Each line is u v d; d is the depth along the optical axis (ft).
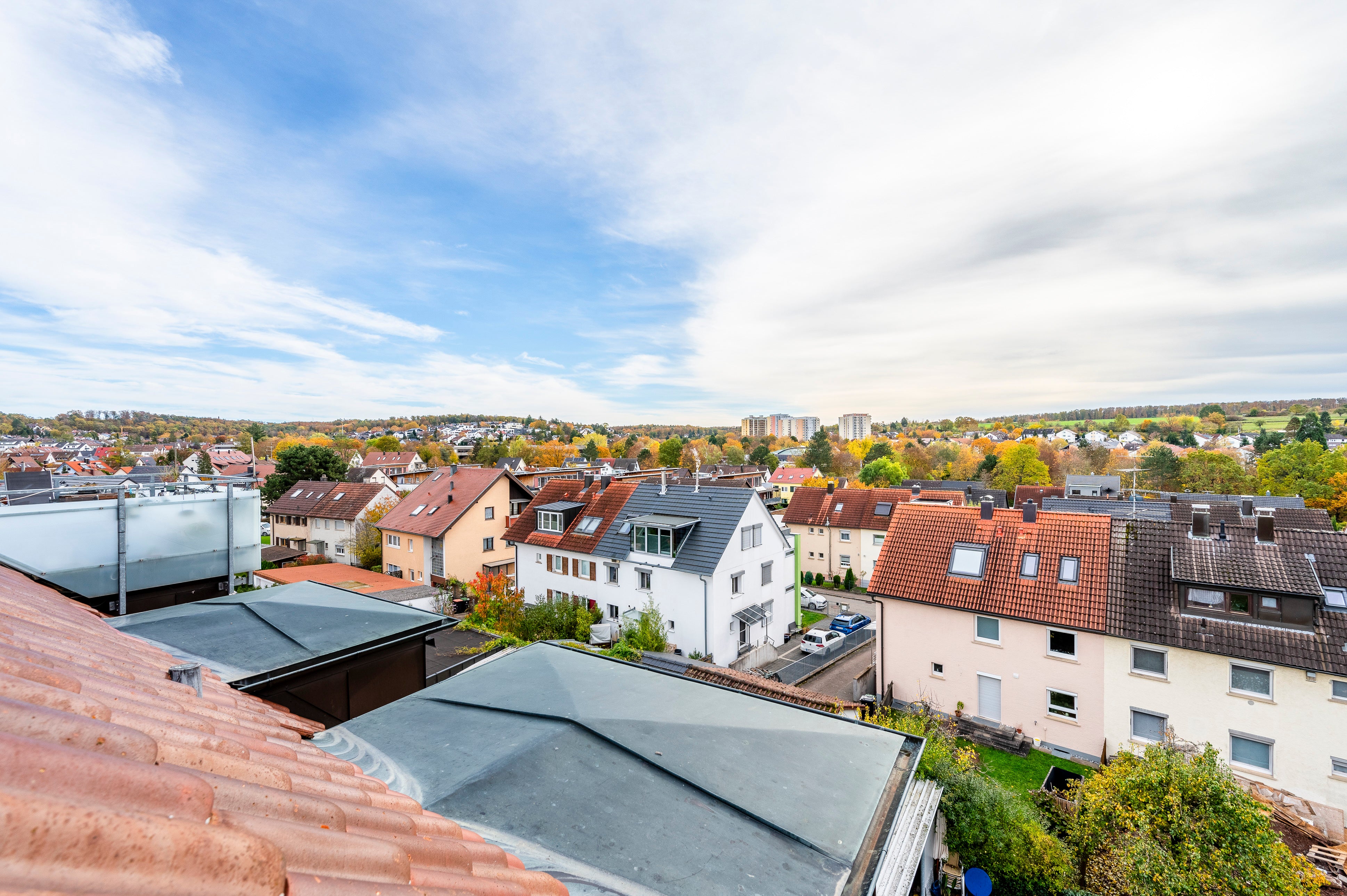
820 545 155.63
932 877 36.06
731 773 18.76
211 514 38.29
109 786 5.62
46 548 31.48
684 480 202.80
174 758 8.30
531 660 30.42
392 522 127.95
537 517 108.27
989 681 66.39
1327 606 51.31
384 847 8.25
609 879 13.14
